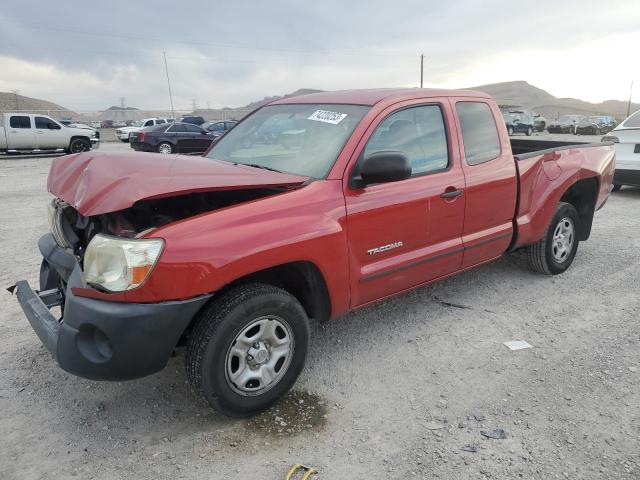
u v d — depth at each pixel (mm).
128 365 2602
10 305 4605
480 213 4168
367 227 3348
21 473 2602
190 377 2799
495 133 4398
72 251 3158
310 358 3719
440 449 2754
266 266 2840
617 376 3436
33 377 3461
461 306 4594
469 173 4043
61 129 21531
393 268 3570
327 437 2865
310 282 3229
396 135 3646
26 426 2967
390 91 3918
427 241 3797
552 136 39344
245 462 2680
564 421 2975
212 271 2646
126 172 2771
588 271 5469
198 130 21766
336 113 3725
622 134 9359
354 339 4008
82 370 2633
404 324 4254
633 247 6352
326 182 3227
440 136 3945
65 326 2656
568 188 5148
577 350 3801
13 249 6375
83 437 2879
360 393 3283
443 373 3514
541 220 4793
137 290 2527
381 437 2859
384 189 3465
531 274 5367
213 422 3000
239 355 2873
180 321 2627
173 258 2566
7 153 21000
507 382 3391
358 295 3420
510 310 4508
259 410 3016
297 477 2564
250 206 2914
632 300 4695
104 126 54469
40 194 10766
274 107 4434
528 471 2588
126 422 3010
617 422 2961
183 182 2699
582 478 2537
